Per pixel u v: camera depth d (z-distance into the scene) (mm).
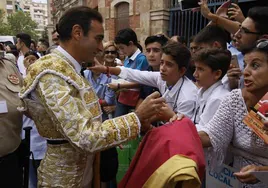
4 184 1824
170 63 2031
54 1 19094
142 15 7160
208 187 1748
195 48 2338
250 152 1491
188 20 6160
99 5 8773
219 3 5320
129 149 2129
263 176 1219
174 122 1403
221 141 1544
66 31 1420
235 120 1506
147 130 1496
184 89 2047
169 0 6664
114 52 3287
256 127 1216
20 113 1863
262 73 1334
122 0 7867
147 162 1332
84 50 1447
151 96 1388
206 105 1793
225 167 1635
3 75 1855
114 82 3016
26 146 1934
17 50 6211
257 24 1882
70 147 1433
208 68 1849
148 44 2793
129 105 2969
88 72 3141
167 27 6742
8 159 1827
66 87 1310
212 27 2318
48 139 1448
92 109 1427
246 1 4918
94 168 1625
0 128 1767
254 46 1408
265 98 1232
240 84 2035
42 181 1479
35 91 1388
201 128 1624
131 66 3430
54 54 1410
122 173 2148
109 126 1282
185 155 1221
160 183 1191
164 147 1292
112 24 8320
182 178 1142
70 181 1444
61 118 1253
